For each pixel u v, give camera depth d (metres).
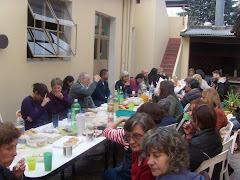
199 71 8.88
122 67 9.24
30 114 3.58
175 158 1.51
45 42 5.43
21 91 4.85
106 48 8.58
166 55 13.70
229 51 16.06
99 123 3.44
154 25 11.12
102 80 5.85
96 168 3.99
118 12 8.65
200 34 12.62
